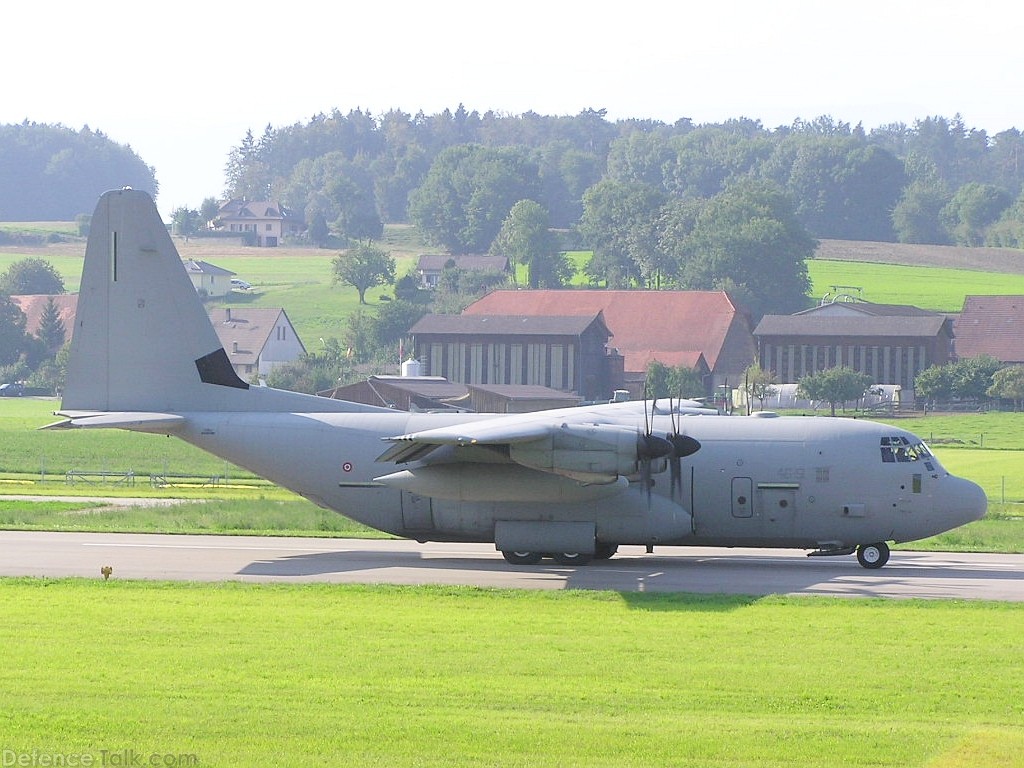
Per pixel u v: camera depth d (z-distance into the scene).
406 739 58.91
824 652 80.56
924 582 114.25
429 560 127.81
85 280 133.75
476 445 116.44
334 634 85.12
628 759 56.22
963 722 63.66
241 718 62.44
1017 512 191.25
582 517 123.50
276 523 156.62
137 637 83.44
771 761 56.19
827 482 123.38
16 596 100.19
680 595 103.50
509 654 78.88
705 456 125.06
